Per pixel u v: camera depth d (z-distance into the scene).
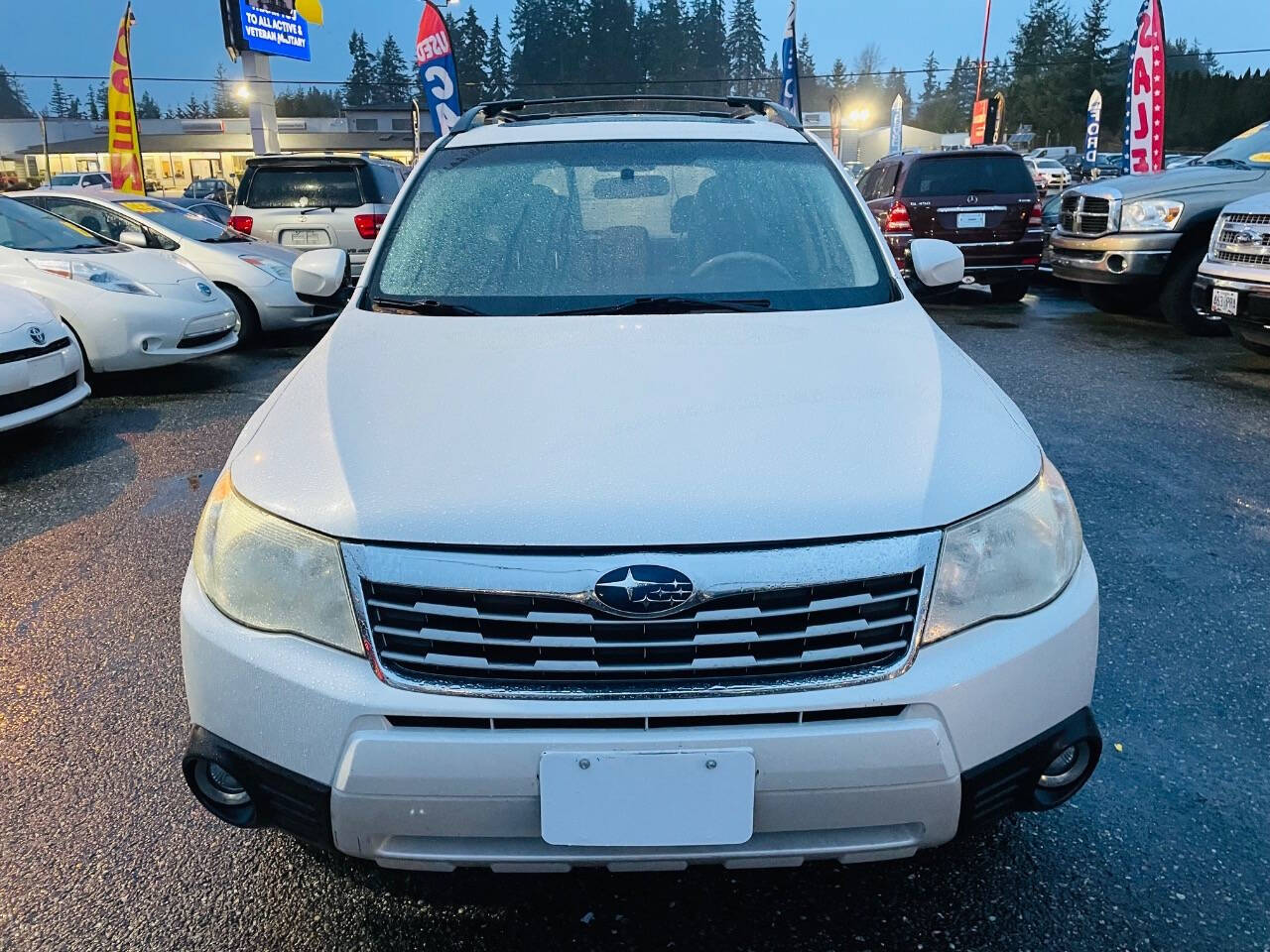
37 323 5.17
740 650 1.64
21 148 74.44
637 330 2.36
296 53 25.70
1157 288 8.82
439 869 1.73
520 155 3.09
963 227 10.54
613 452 1.79
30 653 3.16
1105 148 78.94
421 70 17.02
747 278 2.68
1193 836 2.25
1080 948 1.94
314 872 2.17
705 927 2.02
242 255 8.89
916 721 1.64
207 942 1.98
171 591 3.60
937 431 1.90
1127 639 3.16
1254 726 2.68
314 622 1.70
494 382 2.08
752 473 1.74
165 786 2.47
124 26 18.94
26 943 1.97
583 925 2.03
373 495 1.74
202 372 7.74
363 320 2.54
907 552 1.67
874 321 2.45
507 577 1.63
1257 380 6.79
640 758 1.60
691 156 3.08
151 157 64.19
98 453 5.37
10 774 2.52
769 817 1.65
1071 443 5.29
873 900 2.08
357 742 1.63
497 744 1.61
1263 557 3.77
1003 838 2.25
